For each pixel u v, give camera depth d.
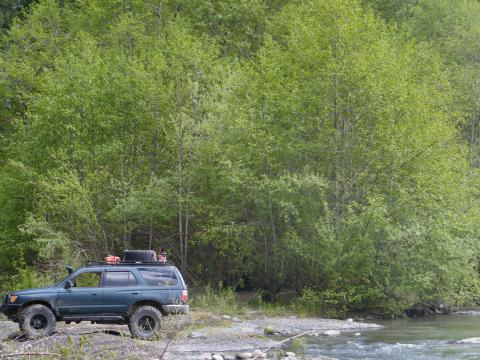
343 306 23.95
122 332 16.69
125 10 41.59
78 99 28.72
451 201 26.25
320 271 24.92
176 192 27.48
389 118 25.48
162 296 16.31
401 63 28.23
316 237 24.75
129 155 29.17
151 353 14.18
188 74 28.44
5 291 25.94
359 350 15.69
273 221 25.80
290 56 28.92
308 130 27.28
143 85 28.59
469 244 25.17
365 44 26.73
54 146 28.91
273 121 27.20
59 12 44.09
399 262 23.95
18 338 15.57
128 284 16.27
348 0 27.06
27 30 40.72
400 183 25.94
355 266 23.89
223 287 28.62
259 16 41.38
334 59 25.95
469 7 44.84
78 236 27.31
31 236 29.25
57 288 15.95
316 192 24.97
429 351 15.47
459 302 25.81
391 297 24.00
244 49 40.31
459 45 42.06
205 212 26.89
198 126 27.47
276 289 26.25
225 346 15.65
